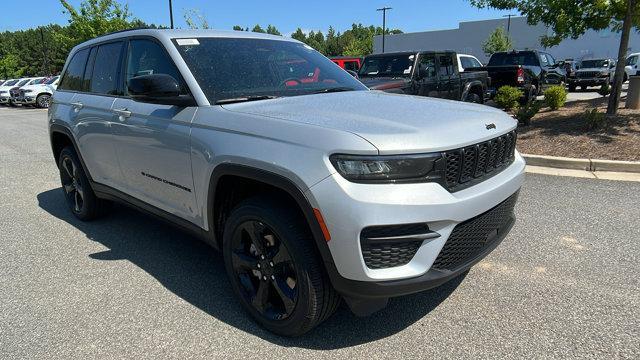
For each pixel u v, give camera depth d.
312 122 2.61
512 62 16.56
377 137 2.37
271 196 2.78
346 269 2.42
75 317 3.14
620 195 5.45
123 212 5.40
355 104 3.14
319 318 2.70
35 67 95.50
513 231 4.45
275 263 2.77
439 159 2.43
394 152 2.34
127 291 3.50
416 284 2.44
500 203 2.91
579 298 3.21
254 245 2.86
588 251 3.97
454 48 54.53
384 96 3.56
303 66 3.95
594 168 6.58
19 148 10.76
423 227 2.42
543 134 8.17
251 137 2.74
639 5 8.41
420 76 9.80
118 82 4.09
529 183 6.07
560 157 6.91
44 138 12.59
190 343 2.83
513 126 3.19
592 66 23.17
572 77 22.67
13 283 3.66
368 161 2.33
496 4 10.18
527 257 3.88
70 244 4.45
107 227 4.91
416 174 2.38
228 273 3.12
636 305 3.11
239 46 3.74
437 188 2.43
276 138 2.62
